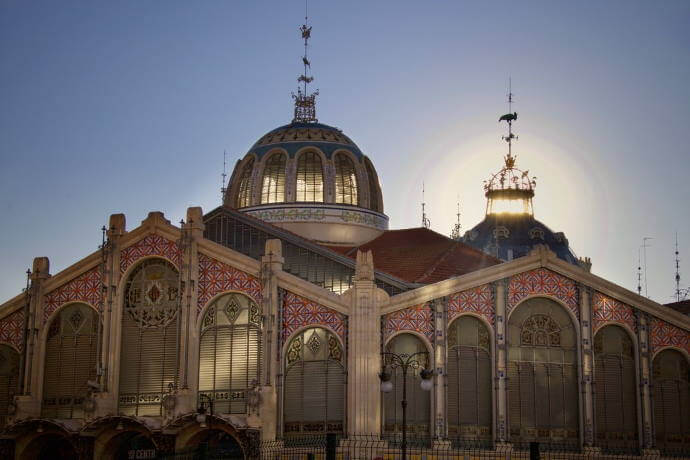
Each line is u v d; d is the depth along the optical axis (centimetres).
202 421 5831
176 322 6544
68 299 6831
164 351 6562
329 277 6850
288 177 7662
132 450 6788
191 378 6397
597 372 6391
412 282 6581
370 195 7981
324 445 6062
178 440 6225
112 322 6638
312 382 6219
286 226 7575
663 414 6425
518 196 9919
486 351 6272
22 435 6506
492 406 6188
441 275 6731
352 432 5994
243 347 6381
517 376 6288
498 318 6278
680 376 6456
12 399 6862
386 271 6938
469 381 6219
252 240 7112
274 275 6325
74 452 6731
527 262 6372
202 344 6469
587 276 6412
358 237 7694
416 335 6184
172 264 6638
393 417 6131
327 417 6153
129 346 6650
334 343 6219
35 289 6844
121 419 6212
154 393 6531
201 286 6531
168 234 6656
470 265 6988
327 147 7806
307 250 6950
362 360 6062
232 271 6481
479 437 6166
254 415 6009
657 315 6456
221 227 7219
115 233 6750
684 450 6400
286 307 6325
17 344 6912
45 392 6781
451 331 6262
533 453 4934
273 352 6228
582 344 6347
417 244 7338
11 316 6962
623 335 6456
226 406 6334
